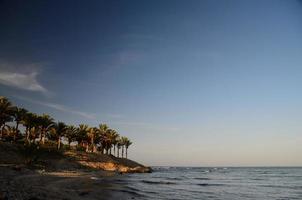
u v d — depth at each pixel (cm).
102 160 9719
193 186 5347
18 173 4328
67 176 5350
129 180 5922
